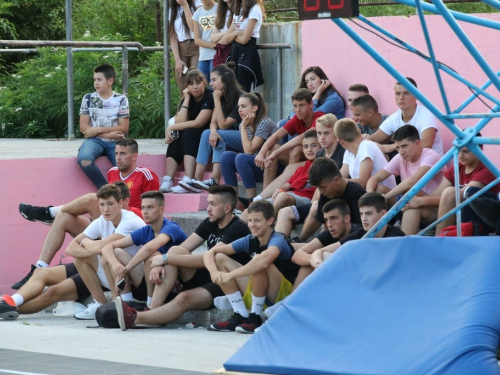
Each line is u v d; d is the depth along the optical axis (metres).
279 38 31.50
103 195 23.45
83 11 53.94
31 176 27.94
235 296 21.00
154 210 22.77
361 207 19.77
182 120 29.50
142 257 22.30
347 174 24.03
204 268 22.16
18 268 27.83
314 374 13.02
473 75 25.09
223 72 28.52
